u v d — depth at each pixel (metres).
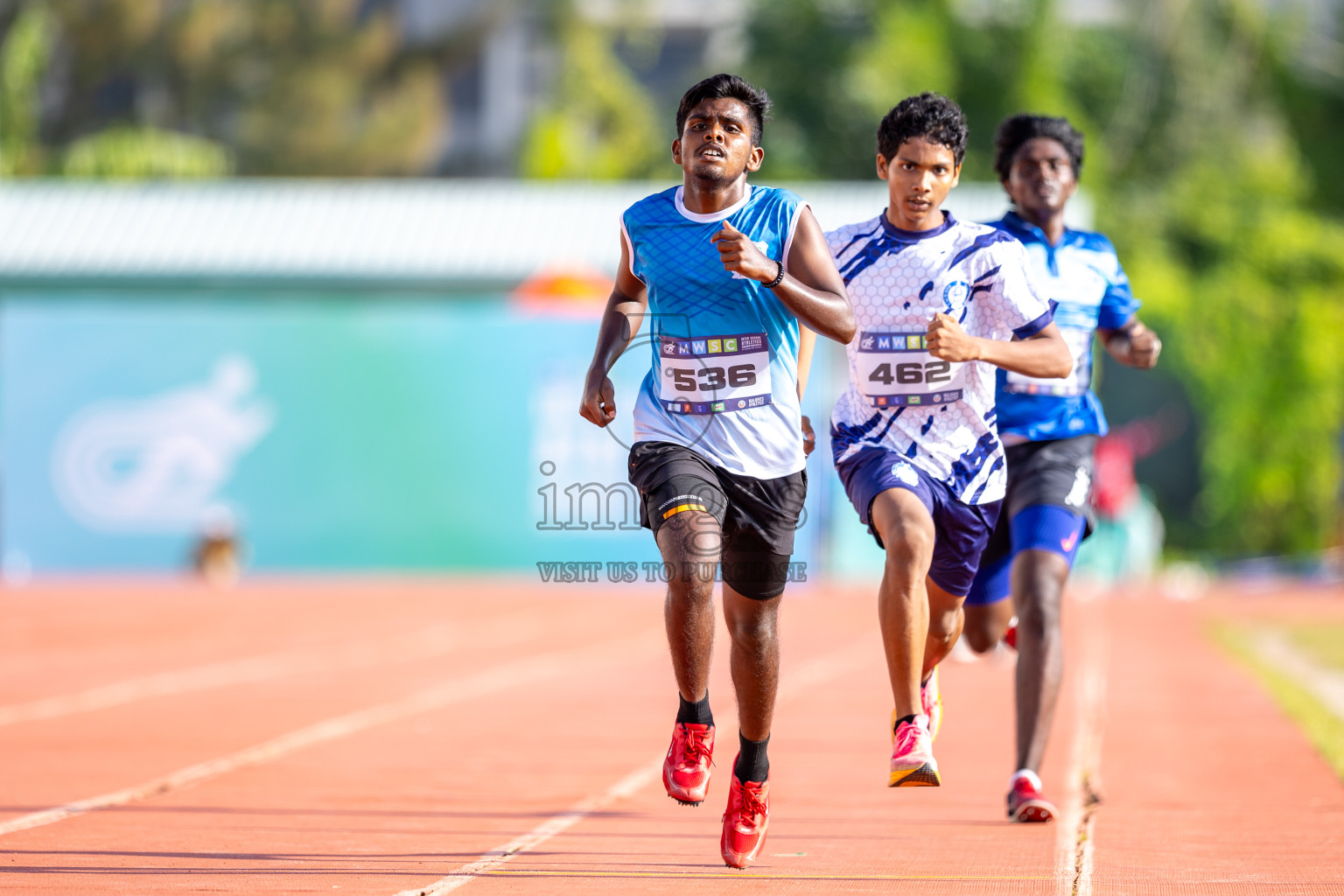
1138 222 107.50
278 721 26.30
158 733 24.67
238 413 71.06
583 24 150.25
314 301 73.88
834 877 14.09
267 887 13.52
